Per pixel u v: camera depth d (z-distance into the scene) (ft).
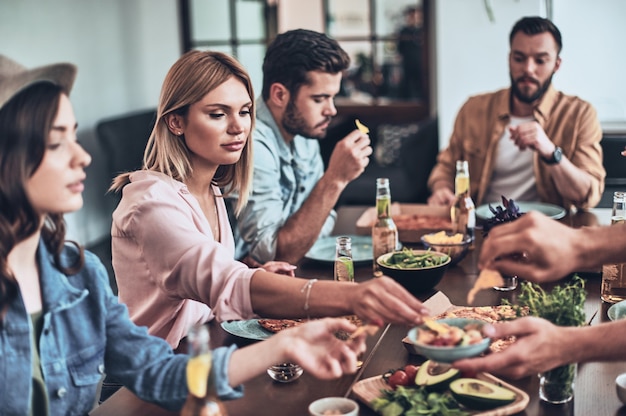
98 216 19.49
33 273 4.94
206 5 21.06
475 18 17.21
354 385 5.35
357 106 20.48
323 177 8.63
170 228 6.22
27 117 4.45
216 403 4.29
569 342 4.89
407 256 7.35
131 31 20.62
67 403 5.05
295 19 20.66
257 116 9.11
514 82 11.41
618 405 5.18
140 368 5.17
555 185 11.38
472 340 4.85
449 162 12.32
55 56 18.01
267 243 8.61
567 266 4.83
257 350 4.96
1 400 4.69
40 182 4.55
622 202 7.33
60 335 5.00
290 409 5.21
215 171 7.18
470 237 8.72
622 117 18.66
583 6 18.48
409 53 20.04
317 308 5.53
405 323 5.18
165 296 6.40
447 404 5.00
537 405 5.17
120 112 20.29
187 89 6.60
